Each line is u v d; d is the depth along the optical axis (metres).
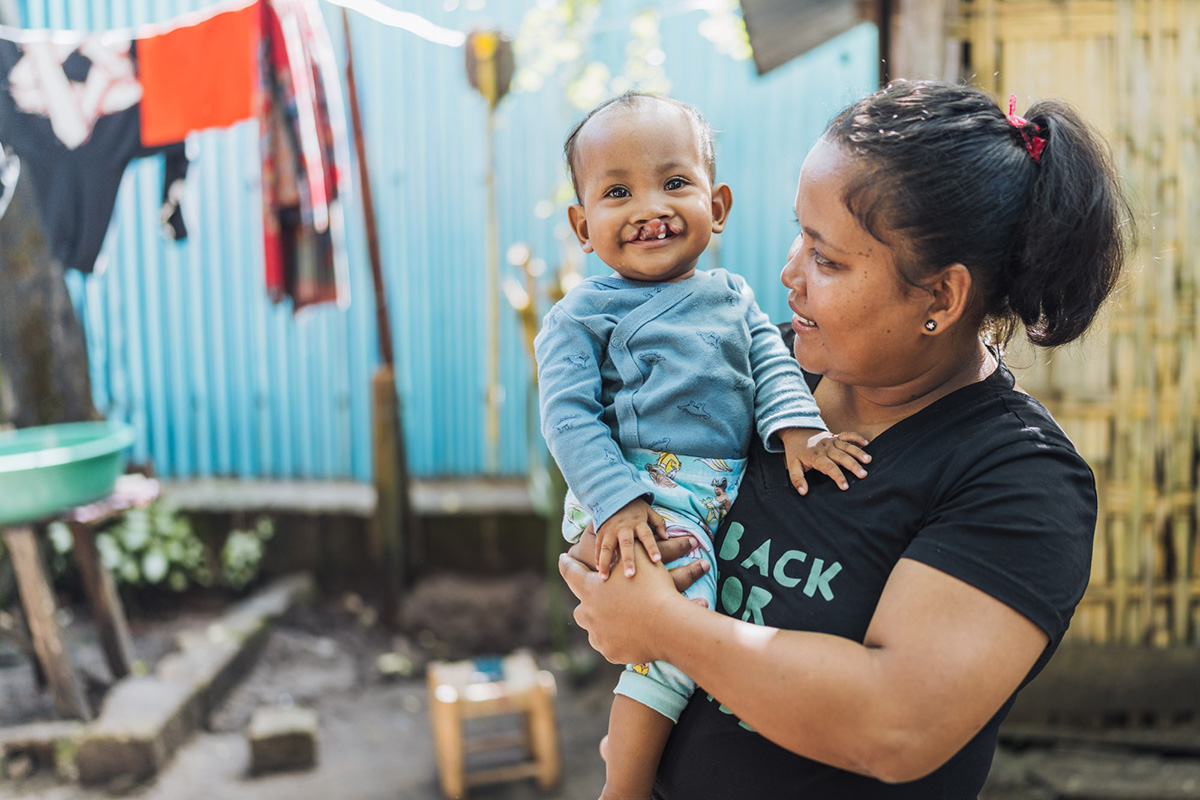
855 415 1.35
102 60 3.56
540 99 5.34
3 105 3.49
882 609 1.10
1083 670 3.50
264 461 5.78
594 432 1.31
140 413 5.66
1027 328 1.24
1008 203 1.11
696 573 1.25
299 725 4.08
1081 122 1.18
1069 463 1.15
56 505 3.85
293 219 4.11
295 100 3.84
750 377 1.40
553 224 5.45
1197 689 3.48
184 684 4.31
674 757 1.30
